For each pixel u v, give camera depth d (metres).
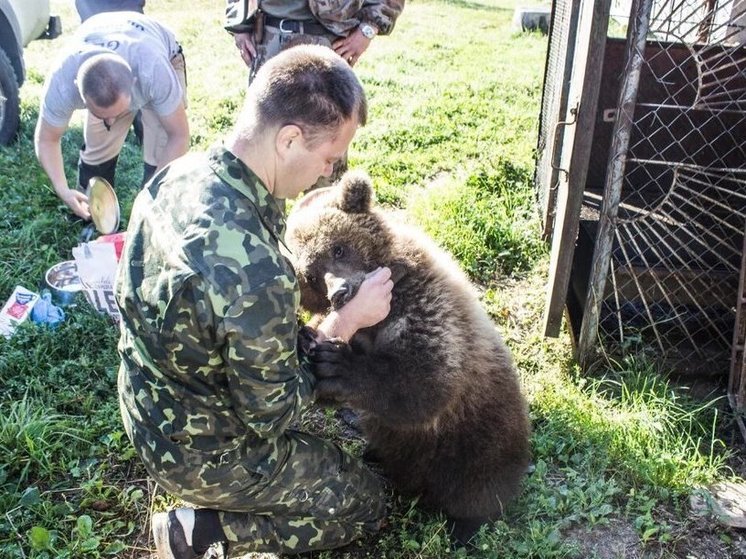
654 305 5.03
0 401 4.15
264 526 3.10
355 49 5.10
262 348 2.47
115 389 4.27
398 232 3.62
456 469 3.59
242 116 2.56
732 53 4.92
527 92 10.29
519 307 5.37
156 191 2.62
